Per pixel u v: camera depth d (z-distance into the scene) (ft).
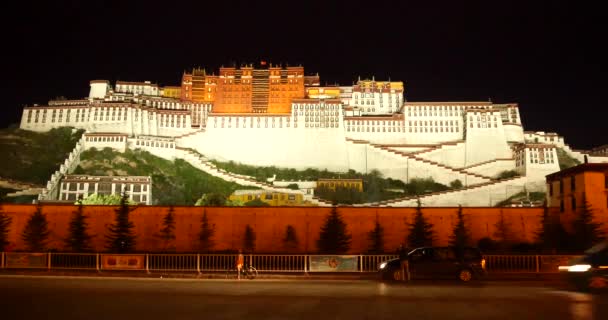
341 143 523.70
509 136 559.79
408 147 536.42
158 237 193.16
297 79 625.41
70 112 537.65
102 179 414.41
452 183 490.90
